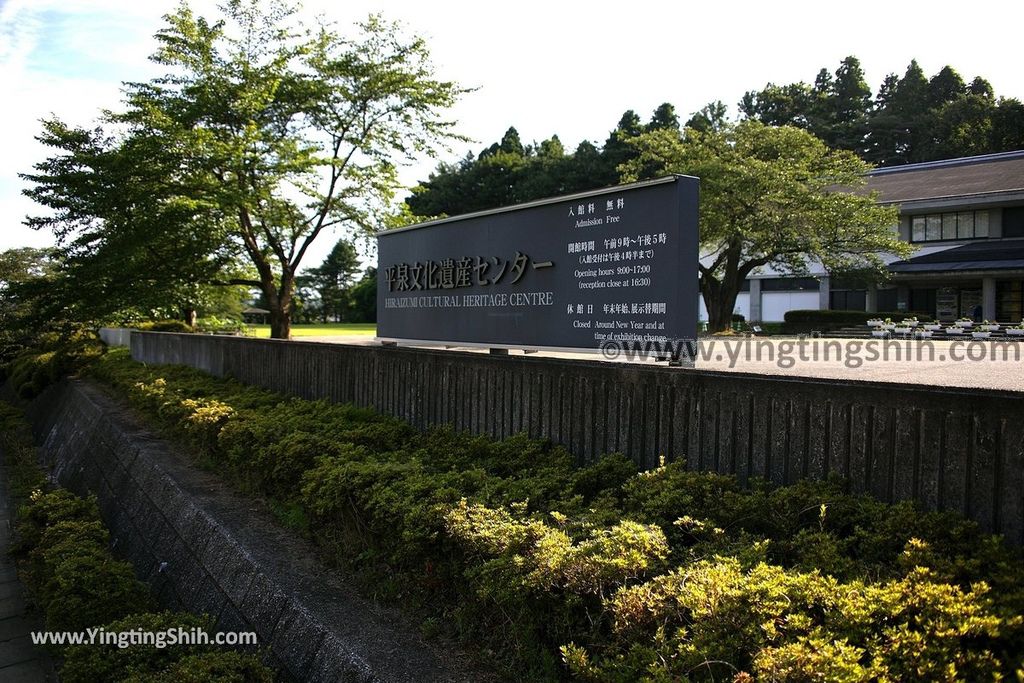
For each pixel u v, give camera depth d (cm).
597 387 500
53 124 1379
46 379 2094
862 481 351
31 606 733
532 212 599
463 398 635
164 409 970
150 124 1240
